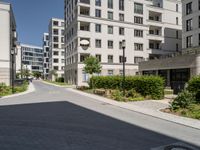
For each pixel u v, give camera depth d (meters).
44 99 20.28
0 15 35.06
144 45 57.75
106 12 53.47
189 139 7.73
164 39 60.59
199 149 6.73
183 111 12.45
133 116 12.01
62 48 98.00
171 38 61.75
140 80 20.66
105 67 52.44
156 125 9.85
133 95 19.95
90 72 34.56
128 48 55.53
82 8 52.22
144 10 58.19
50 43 101.69
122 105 15.91
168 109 13.80
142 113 12.83
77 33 50.38
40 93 27.27
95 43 51.84
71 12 58.03
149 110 13.70
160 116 11.77
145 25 58.06
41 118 11.12
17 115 11.91
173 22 62.31
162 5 61.09
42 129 8.87
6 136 7.84
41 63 157.62
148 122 10.48
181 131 8.84
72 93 27.56
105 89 26.11
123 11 55.47
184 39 42.97
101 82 29.34
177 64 29.34
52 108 14.66
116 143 7.15
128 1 56.22
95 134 8.20
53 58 96.69
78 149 6.52
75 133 8.30
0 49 34.97
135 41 56.59
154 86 19.53
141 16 57.75
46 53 129.00
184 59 28.08
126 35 55.47
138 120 10.92
